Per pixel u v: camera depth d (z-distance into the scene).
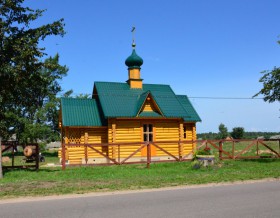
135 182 12.40
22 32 14.38
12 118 32.38
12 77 13.91
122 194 10.21
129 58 26.22
